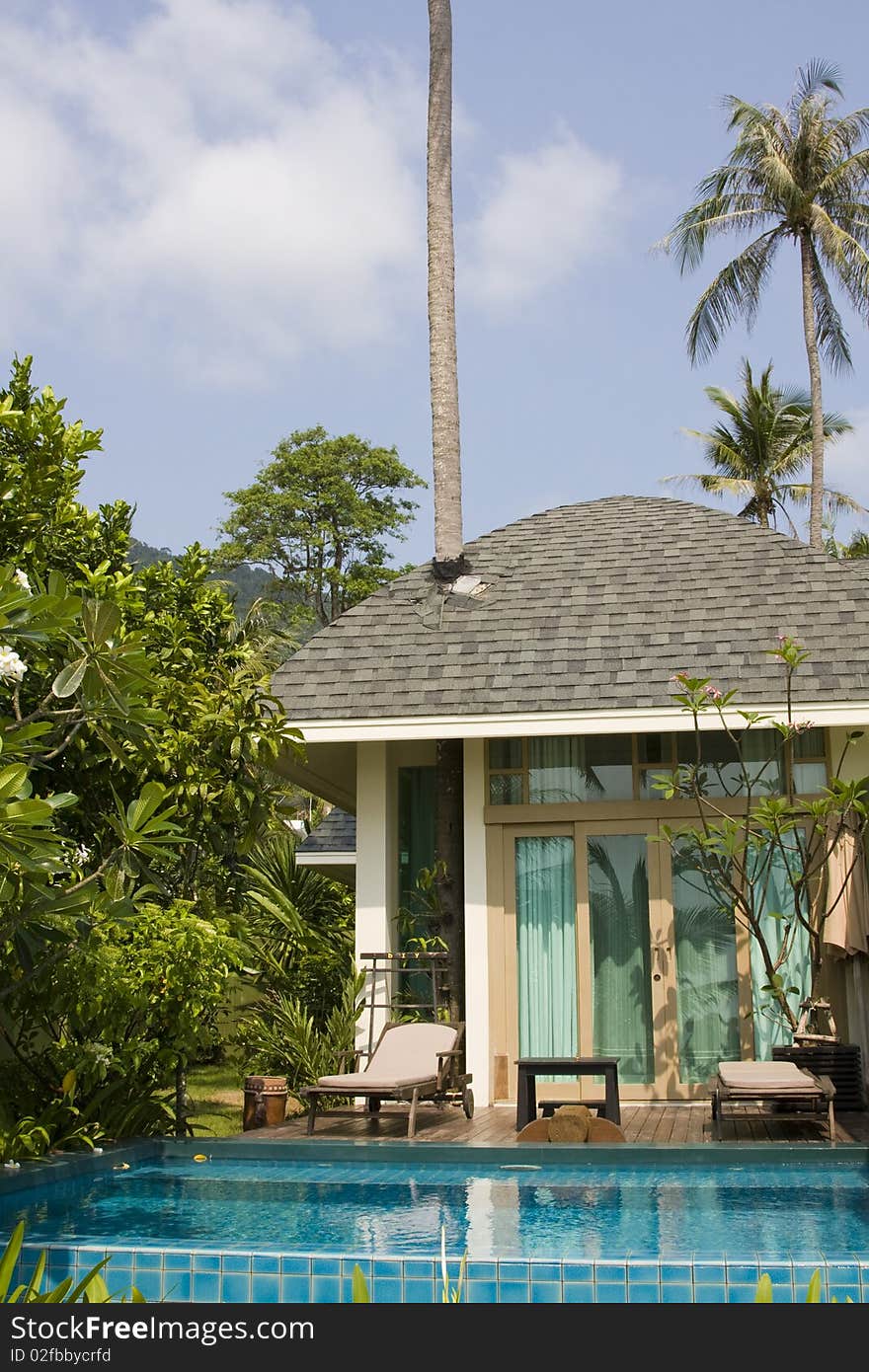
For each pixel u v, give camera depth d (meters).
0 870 7.31
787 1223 7.14
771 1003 12.56
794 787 12.80
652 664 12.98
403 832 14.38
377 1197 8.11
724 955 12.75
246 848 11.10
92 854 10.12
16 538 10.05
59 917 8.06
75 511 10.90
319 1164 9.48
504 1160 9.41
